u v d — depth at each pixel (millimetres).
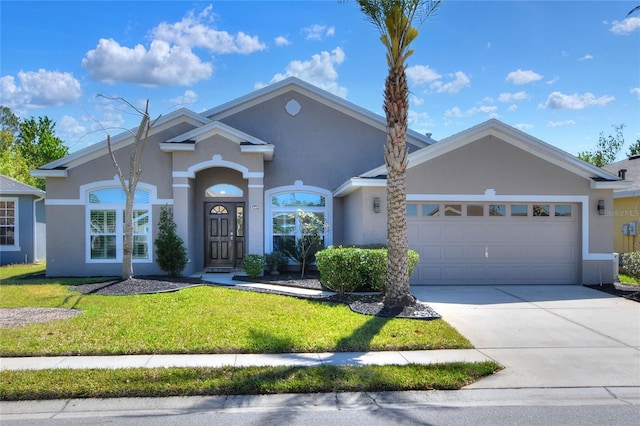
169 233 14453
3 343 7066
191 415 4910
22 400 5277
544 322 8867
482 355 6855
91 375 5793
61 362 6398
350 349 7000
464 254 13281
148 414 4930
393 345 7113
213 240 16703
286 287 12703
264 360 6512
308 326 8156
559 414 4961
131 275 13016
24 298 10578
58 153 41531
